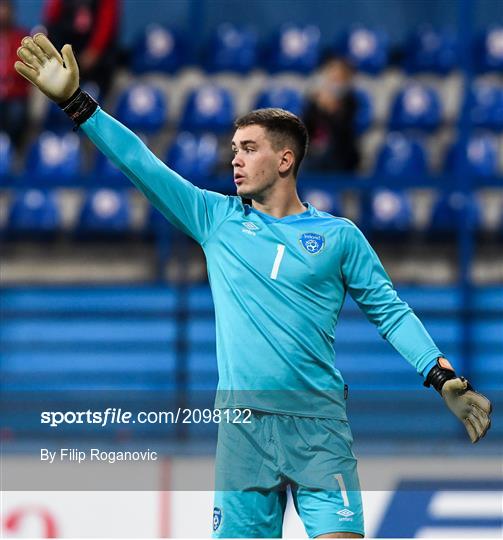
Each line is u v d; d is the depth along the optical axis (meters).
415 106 40.75
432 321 30.45
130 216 37.28
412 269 36.31
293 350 15.57
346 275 16.06
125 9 44.34
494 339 30.11
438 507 23.69
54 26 38.62
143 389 30.62
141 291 31.53
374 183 29.98
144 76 42.53
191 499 23.73
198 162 38.47
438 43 43.44
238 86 42.22
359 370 30.38
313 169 33.72
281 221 16.09
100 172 38.50
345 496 15.70
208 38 45.19
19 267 36.41
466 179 30.28
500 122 40.62
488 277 36.12
